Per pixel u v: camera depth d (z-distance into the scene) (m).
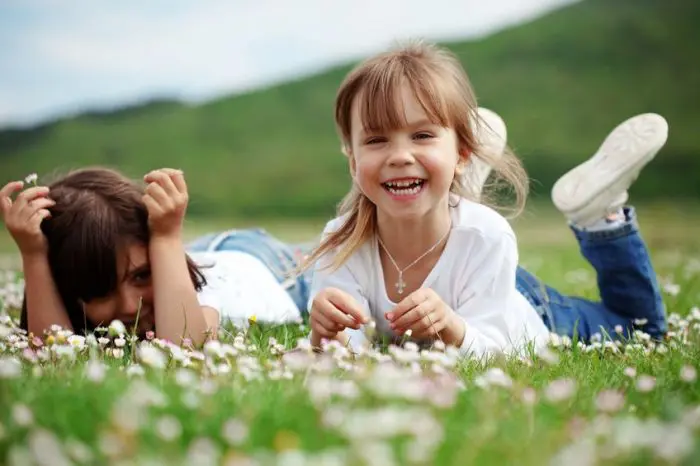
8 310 4.52
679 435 1.90
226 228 14.30
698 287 5.44
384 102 3.27
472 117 3.62
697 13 24.53
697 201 17.00
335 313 3.17
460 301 3.57
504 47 24.66
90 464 1.88
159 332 3.48
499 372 2.45
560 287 5.53
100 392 2.23
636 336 3.63
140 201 3.63
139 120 25.41
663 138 3.94
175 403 2.16
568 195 4.01
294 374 2.62
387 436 1.89
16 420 1.99
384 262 3.63
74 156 23.44
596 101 21.77
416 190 3.30
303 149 22.47
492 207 4.11
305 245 5.10
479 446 1.95
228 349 2.77
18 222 3.49
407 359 2.59
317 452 1.93
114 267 3.50
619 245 3.98
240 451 1.92
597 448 1.94
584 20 25.17
